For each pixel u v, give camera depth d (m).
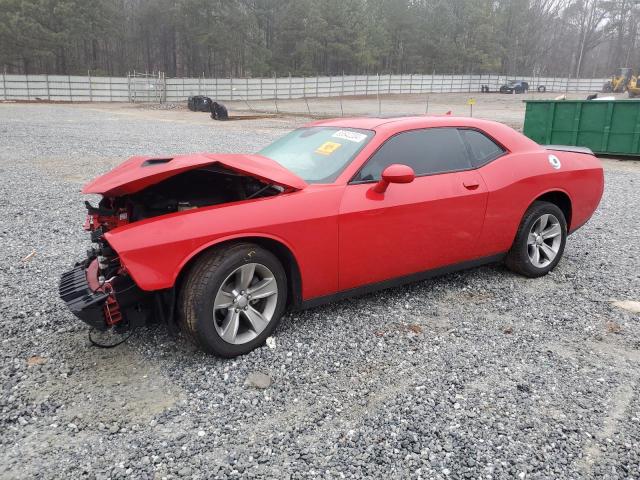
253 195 3.73
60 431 2.73
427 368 3.42
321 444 2.68
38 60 65.19
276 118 31.81
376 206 3.86
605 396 3.13
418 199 4.07
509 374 3.36
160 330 3.85
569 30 110.50
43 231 6.57
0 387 3.10
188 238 3.20
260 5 81.50
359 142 4.11
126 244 3.08
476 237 4.52
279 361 3.46
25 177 10.34
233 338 3.43
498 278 5.07
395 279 4.19
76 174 10.83
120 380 3.21
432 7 86.88
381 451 2.63
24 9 60.78
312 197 3.66
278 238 3.49
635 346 3.76
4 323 3.92
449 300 4.52
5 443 2.63
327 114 36.44
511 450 2.64
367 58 76.50
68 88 52.50
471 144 4.61
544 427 2.83
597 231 7.04
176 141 17.47
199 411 2.93
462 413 2.94
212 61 82.56
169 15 75.44
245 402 3.02
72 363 3.39
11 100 50.34
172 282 3.17
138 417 2.86
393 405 3.01
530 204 4.85
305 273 3.67
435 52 85.12
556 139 14.56
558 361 3.54
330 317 4.13
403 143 4.20
